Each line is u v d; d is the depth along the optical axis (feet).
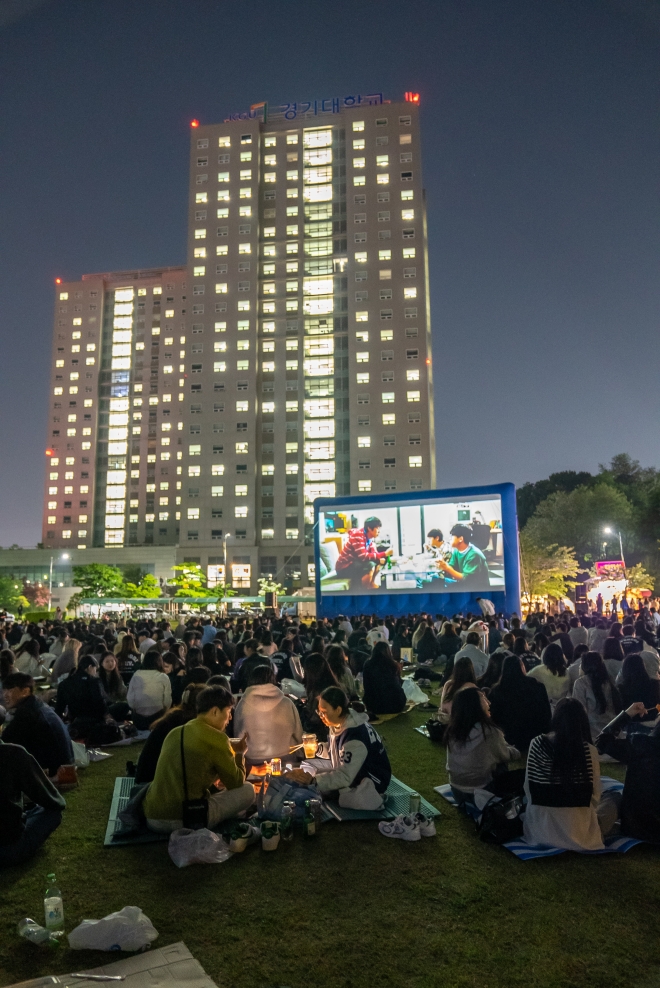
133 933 13.34
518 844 18.24
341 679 36.27
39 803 17.80
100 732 31.71
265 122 318.45
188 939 13.70
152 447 438.81
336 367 294.46
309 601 212.23
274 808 20.04
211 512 288.71
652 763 18.42
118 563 335.26
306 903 15.19
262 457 292.40
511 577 94.43
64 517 433.89
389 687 38.47
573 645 47.80
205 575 283.38
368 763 21.59
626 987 12.07
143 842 18.83
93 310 452.35
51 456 442.09
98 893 15.74
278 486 289.12
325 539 104.63
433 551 98.58
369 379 287.69
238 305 299.17
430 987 12.06
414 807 20.30
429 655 60.29
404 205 297.12
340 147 309.22
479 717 21.66
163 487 433.89
